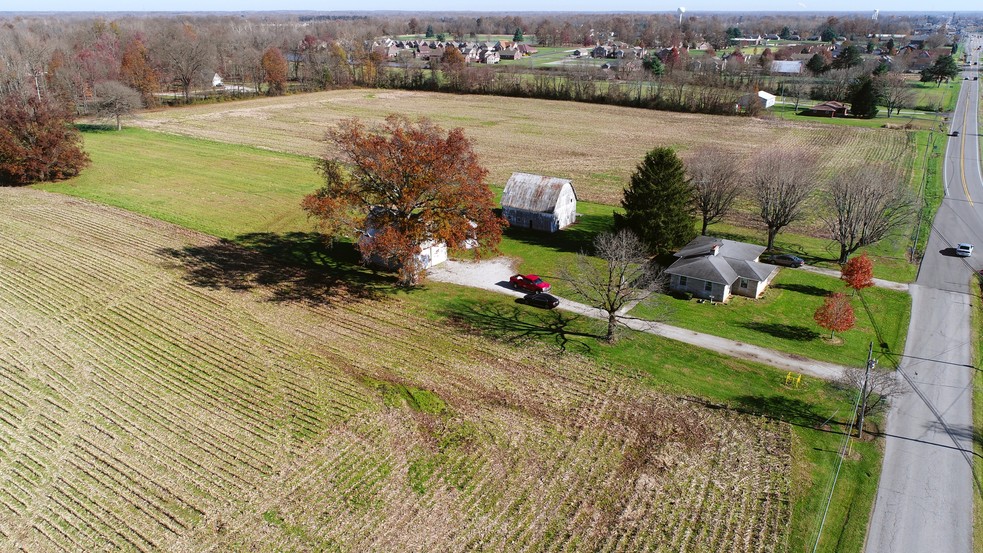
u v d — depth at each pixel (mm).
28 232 69000
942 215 75875
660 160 59312
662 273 55062
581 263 55125
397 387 42469
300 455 36375
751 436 37812
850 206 59844
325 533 31094
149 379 43281
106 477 34625
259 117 136375
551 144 113062
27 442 37125
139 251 64312
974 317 51344
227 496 33438
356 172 55938
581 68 191625
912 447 36875
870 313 52125
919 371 44031
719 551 30172
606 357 45875
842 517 32125
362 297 55250
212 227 71250
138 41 180875
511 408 40406
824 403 40656
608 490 33906
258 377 43625
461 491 33844
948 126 127188
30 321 50531
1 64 141875
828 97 157125
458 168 53719
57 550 30125
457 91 172500
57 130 88250
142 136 116875
